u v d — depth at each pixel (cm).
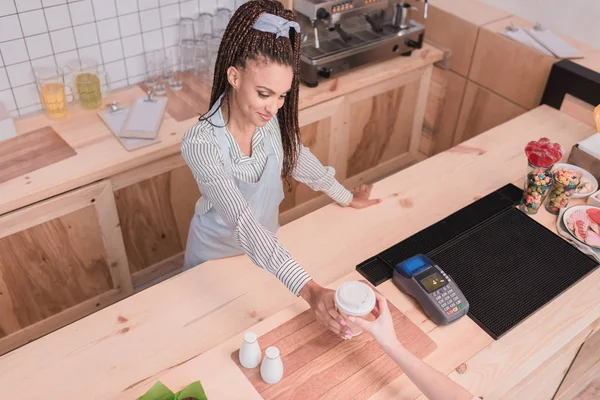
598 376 199
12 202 203
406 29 290
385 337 128
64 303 245
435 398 122
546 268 162
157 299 158
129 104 256
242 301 159
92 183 222
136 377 139
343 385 129
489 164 213
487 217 181
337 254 171
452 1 314
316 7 249
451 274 159
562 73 249
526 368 138
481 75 297
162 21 268
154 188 243
